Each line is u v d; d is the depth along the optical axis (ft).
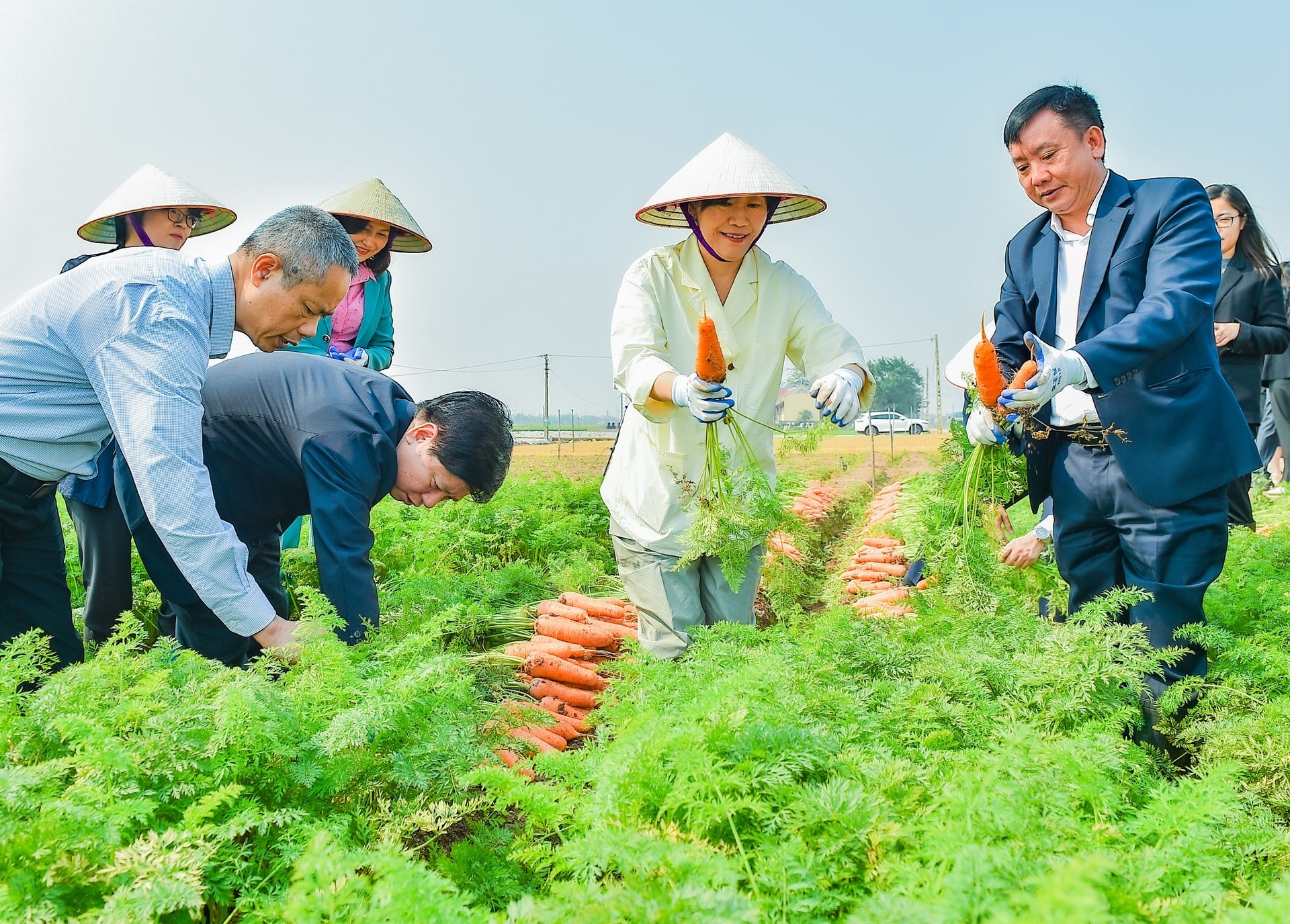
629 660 13.08
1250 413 20.86
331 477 12.10
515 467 58.29
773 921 6.17
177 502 10.43
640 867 6.11
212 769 8.10
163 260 11.07
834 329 14.84
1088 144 12.31
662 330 14.53
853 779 7.72
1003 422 12.42
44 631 12.84
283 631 11.21
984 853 5.57
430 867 8.39
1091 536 13.05
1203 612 12.56
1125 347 11.13
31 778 7.14
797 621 15.51
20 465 11.35
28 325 10.99
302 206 11.59
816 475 57.88
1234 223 20.48
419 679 9.03
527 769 10.50
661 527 14.61
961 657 11.32
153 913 6.19
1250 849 7.35
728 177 13.32
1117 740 8.77
